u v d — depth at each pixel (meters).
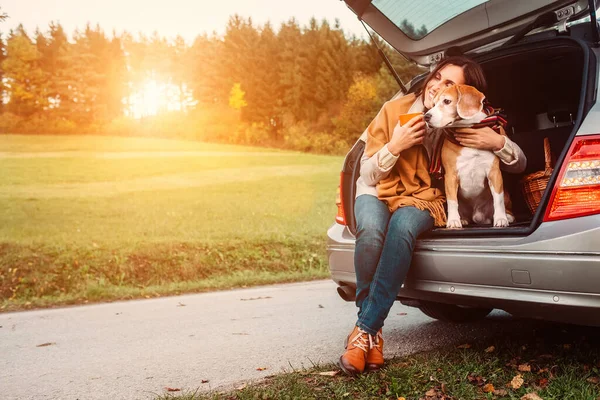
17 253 9.20
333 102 63.62
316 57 67.25
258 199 20.88
